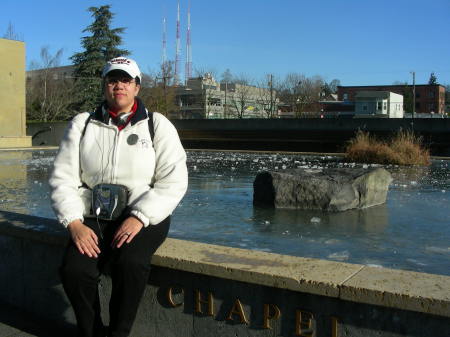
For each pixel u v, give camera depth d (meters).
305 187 6.14
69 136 2.55
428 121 26.05
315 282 2.06
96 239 2.35
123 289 2.31
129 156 2.46
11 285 3.24
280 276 2.14
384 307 1.94
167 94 44.00
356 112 62.53
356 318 2.00
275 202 6.28
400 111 64.56
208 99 64.81
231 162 15.56
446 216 5.73
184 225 5.17
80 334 2.41
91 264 2.32
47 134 32.22
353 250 4.14
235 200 6.96
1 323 2.99
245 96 60.72
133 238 2.33
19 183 9.18
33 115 41.94
